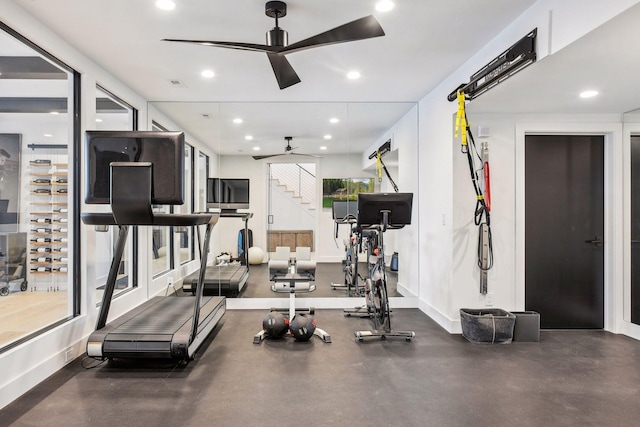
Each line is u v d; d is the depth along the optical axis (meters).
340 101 4.99
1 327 3.25
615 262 3.98
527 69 2.68
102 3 2.50
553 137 4.07
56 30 2.88
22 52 3.09
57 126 4.24
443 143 4.13
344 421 2.23
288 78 2.93
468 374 2.91
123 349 2.92
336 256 5.24
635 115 3.82
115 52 3.29
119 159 2.70
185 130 5.11
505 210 3.95
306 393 2.59
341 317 4.53
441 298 4.25
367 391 2.62
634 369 3.01
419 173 5.02
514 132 3.95
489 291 3.93
